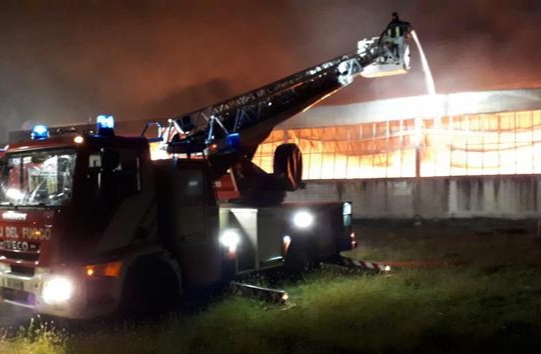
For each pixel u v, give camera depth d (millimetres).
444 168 15469
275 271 9062
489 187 14602
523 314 6438
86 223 6230
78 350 5730
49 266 6059
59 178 6348
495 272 9102
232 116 9133
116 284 6406
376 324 6316
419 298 7445
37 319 7117
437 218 15180
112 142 6559
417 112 15453
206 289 8031
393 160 16031
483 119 15062
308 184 16906
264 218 8438
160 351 5602
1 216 6590
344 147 16688
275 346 5723
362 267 9688
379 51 10328
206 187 7609
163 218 7086
